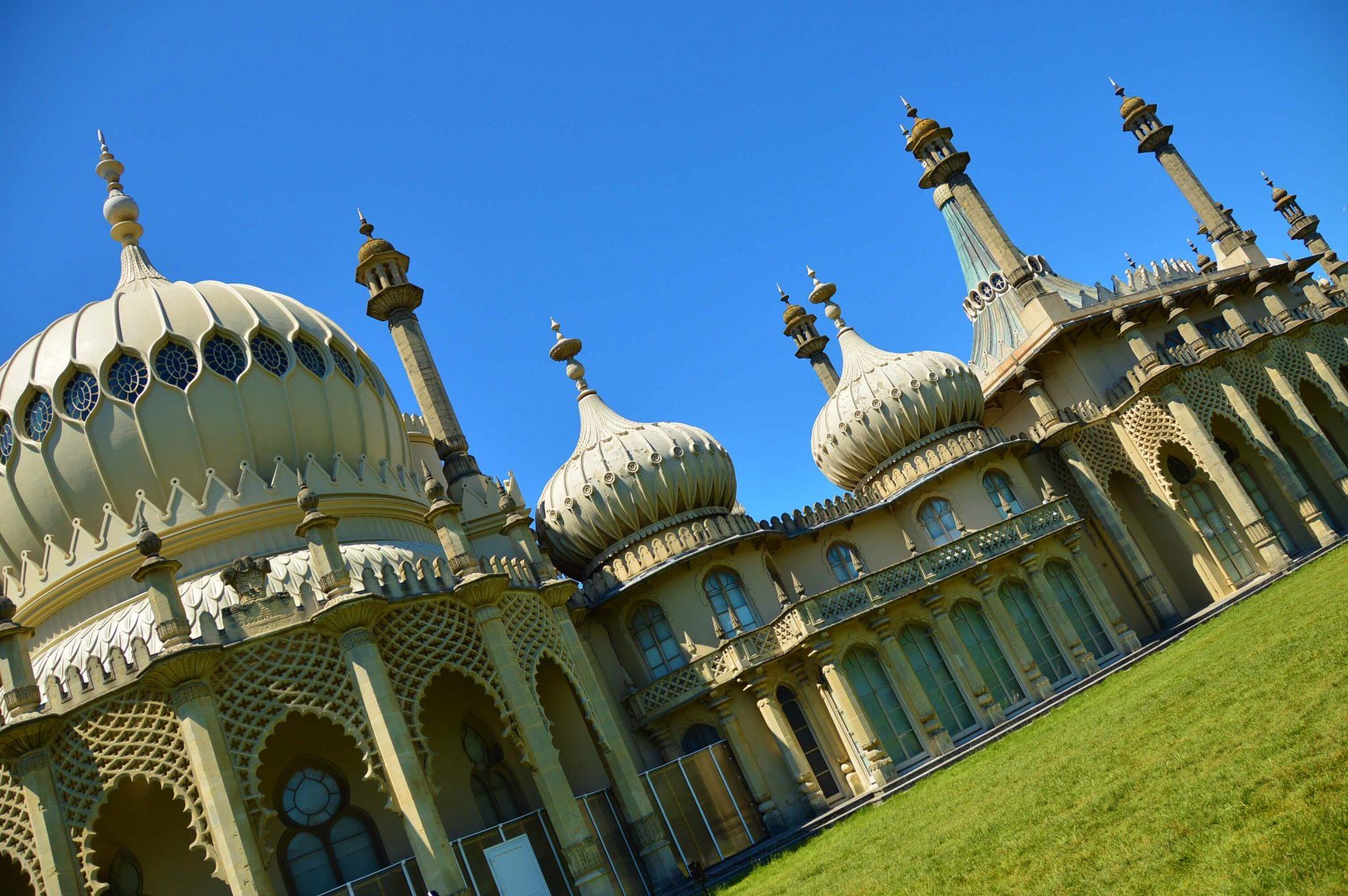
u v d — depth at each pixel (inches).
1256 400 1362.0
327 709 711.1
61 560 816.9
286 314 919.7
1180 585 1320.1
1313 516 1268.5
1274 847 306.7
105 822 746.8
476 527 1052.5
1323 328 1477.6
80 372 839.1
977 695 1069.1
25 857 687.7
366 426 932.6
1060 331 1331.2
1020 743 853.2
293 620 722.2
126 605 796.0
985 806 593.0
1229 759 422.3
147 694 689.6
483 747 903.1
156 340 841.5
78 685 698.8
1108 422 1333.7
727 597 1125.1
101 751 687.7
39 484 821.2
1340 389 1412.4
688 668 1055.6
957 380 1294.3
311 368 901.2
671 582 1107.9
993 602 1139.9
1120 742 580.7
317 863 760.3
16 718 689.0
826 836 855.1
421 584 791.7
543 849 791.1
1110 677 1059.9
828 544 1253.1
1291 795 342.3
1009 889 383.6
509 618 844.0
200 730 671.1
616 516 1119.6
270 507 832.9
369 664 724.0
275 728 748.6
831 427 1336.1
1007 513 1251.8
